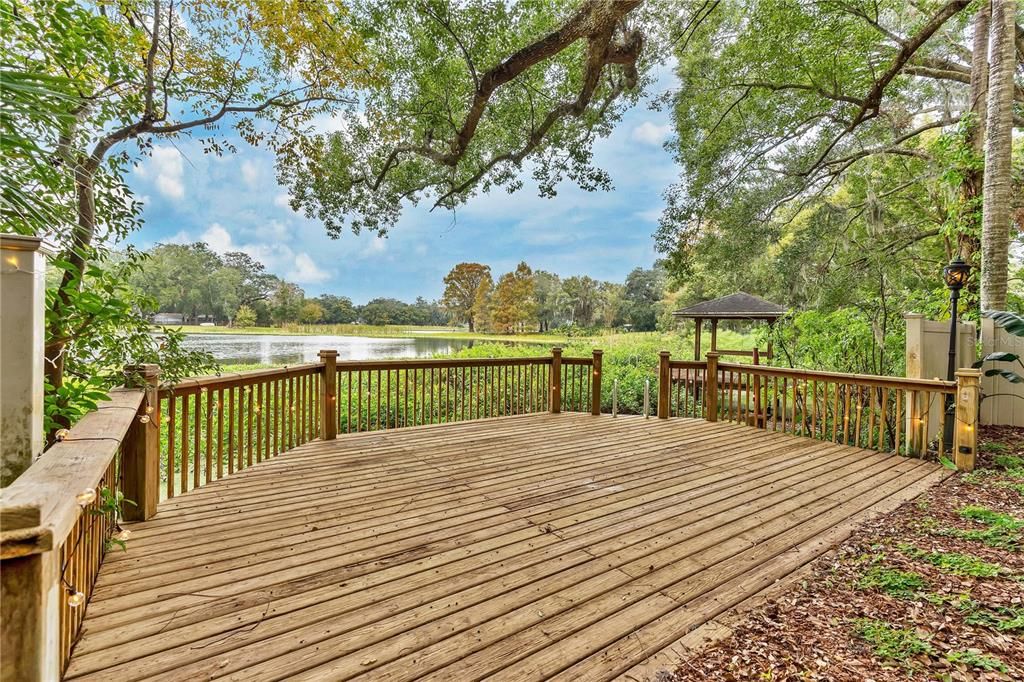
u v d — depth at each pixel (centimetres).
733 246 1040
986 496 350
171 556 245
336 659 171
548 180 977
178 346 339
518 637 185
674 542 272
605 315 3819
